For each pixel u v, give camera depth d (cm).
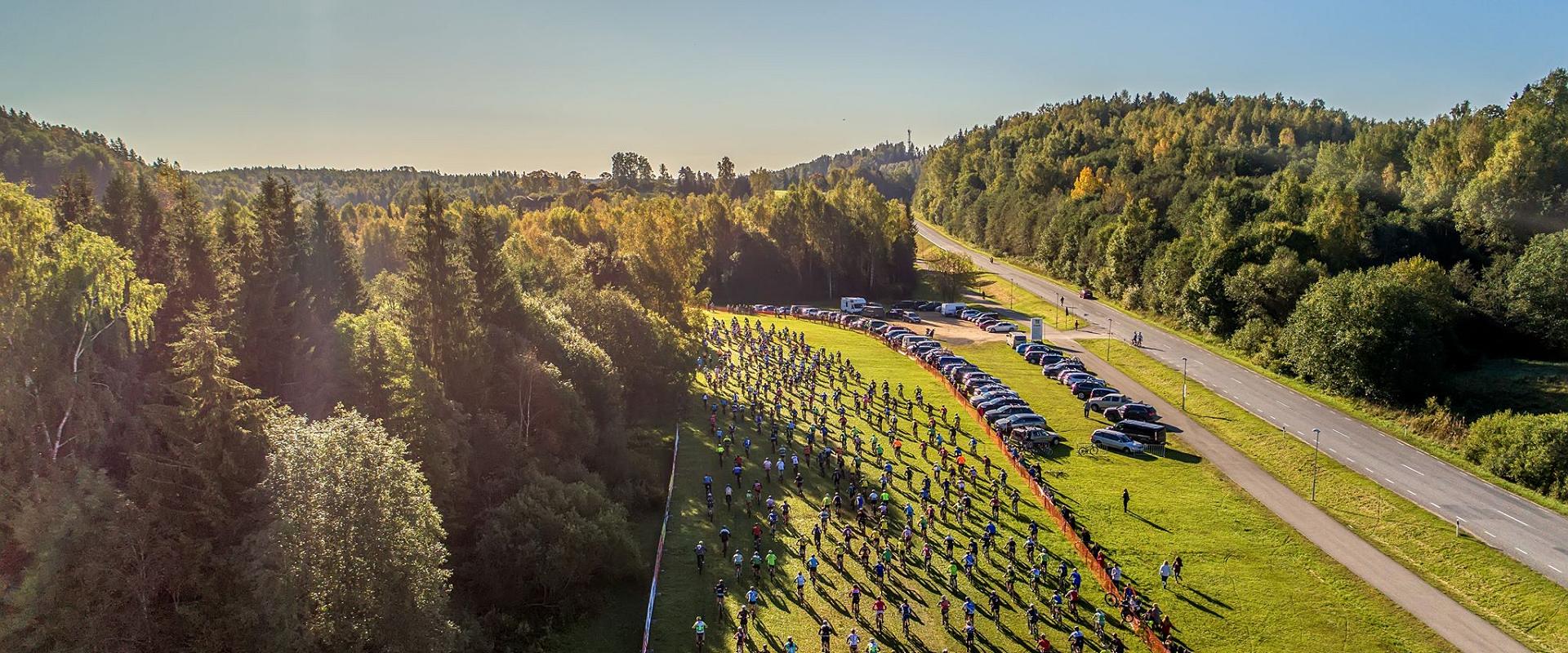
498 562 4434
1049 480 6166
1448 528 5250
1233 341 10162
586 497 4909
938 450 6738
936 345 10644
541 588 4519
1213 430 7469
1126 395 8444
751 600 4247
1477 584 4691
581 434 5841
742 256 16600
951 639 4053
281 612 2989
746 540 5106
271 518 3275
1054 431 7350
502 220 18350
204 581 3297
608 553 4609
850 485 5850
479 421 5281
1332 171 17138
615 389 6656
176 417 3481
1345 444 6850
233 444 3525
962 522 5353
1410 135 17312
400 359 4797
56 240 3994
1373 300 8000
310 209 12225
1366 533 5409
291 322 5503
